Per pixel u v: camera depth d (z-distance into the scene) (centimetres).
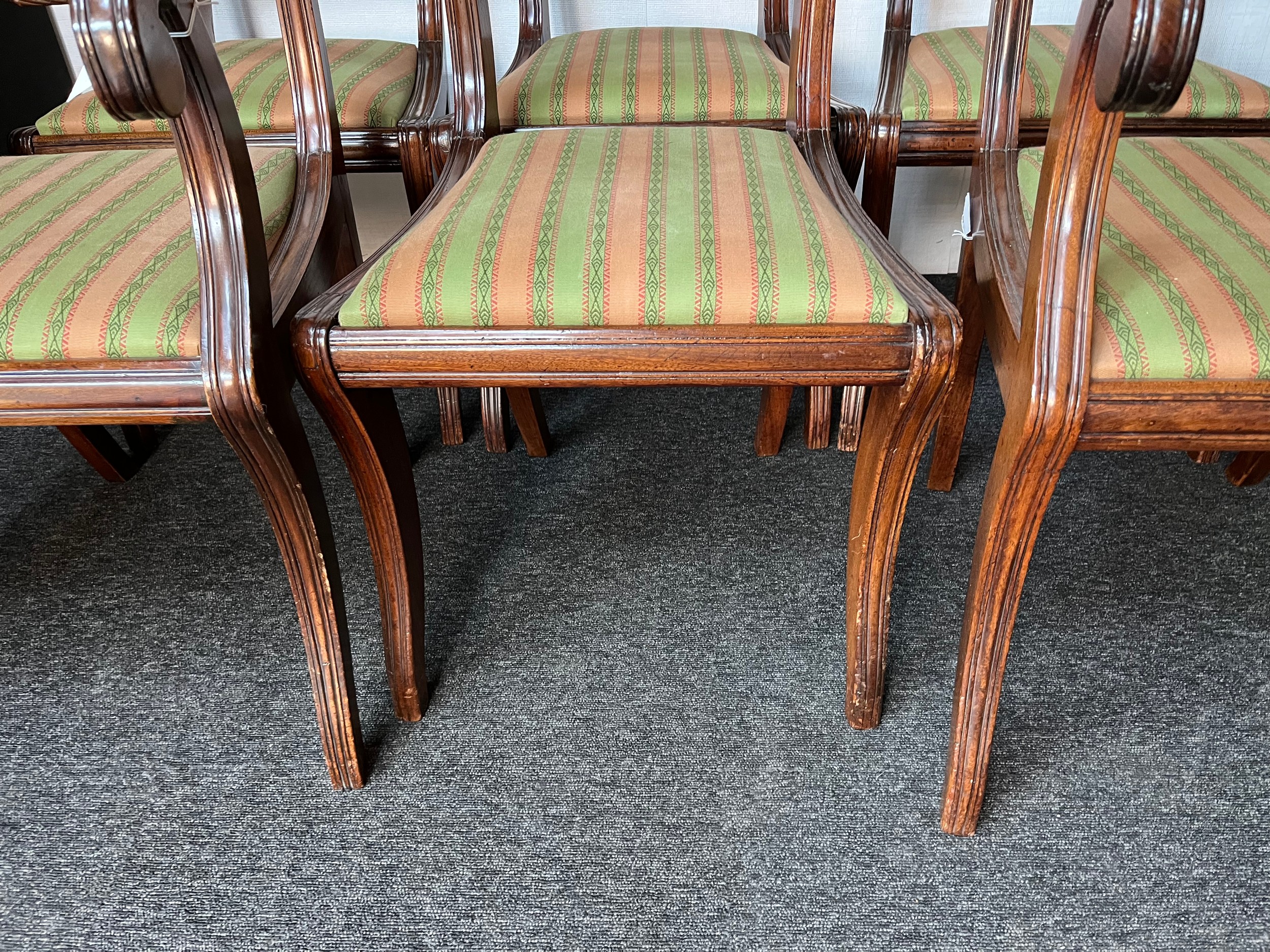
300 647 107
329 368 72
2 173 87
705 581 114
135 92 52
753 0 157
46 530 126
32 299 68
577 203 78
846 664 102
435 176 116
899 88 121
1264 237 71
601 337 70
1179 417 65
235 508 129
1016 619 107
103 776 92
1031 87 116
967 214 95
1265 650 102
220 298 67
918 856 83
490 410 136
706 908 79
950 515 124
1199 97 115
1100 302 65
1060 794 88
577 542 121
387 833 86
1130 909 78
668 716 97
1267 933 76
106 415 70
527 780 91
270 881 83
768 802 88
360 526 126
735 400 151
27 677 104
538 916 79
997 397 149
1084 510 123
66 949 77
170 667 105
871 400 80
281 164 92
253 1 154
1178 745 92
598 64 124
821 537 121
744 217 75
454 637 107
